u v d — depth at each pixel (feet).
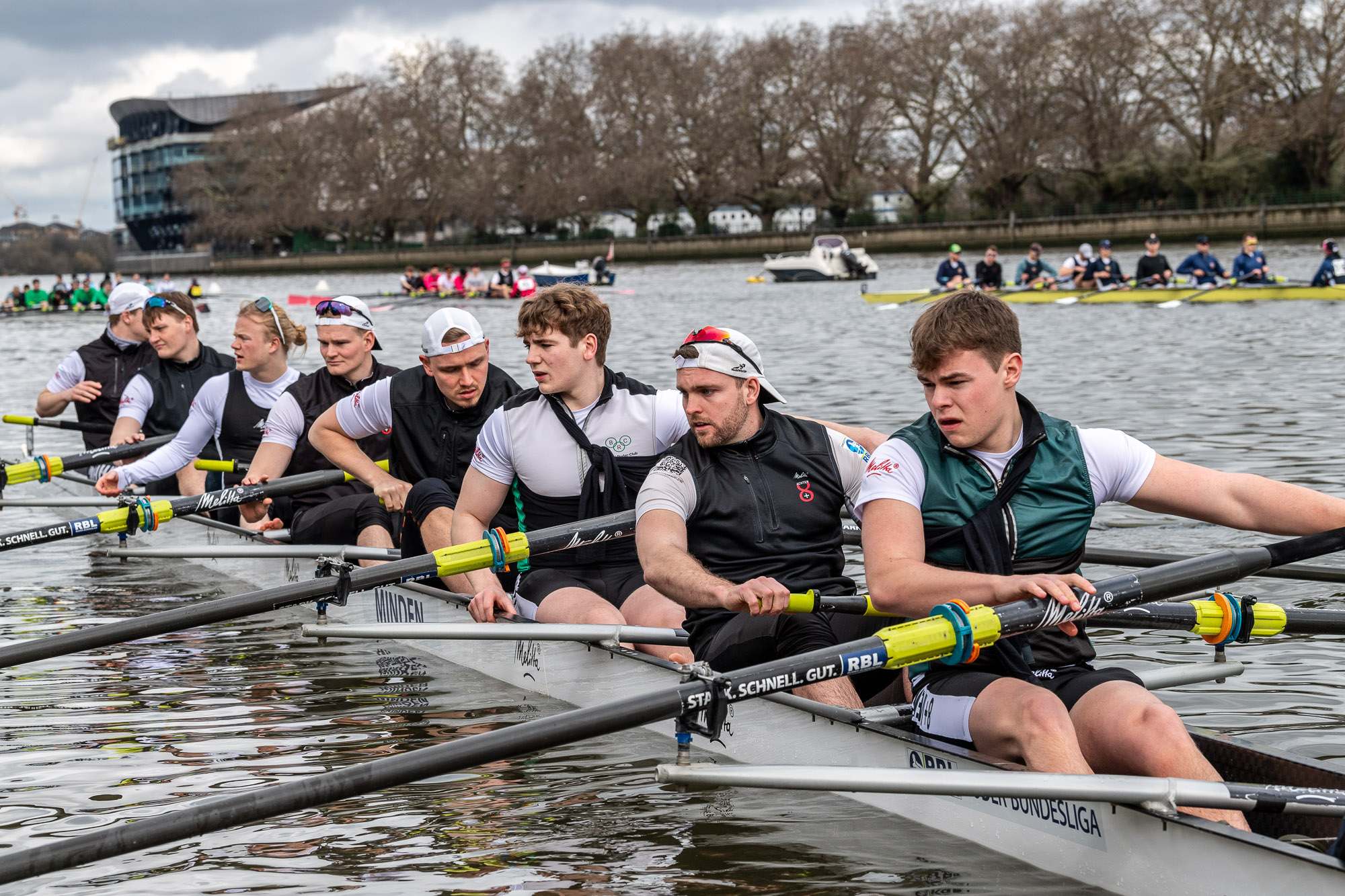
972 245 228.43
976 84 224.94
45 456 30.19
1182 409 44.98
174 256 384.06
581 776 15.87
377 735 17.66
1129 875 11.91
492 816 14.60
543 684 19.34
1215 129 208.64
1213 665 16.53
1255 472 33.45
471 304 157.89
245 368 27.91
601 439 19.22
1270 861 10.78
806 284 159.22
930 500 13.41
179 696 19.63
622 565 19.67
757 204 259.19
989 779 11.58
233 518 29.81
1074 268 103.76
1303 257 153.17
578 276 162.91
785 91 244.01
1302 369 54.65
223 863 13.43
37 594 27.09
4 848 13.85
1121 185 217.36
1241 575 13.09
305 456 25.71
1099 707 12.44
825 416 46.68
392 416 22.35
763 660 16.22
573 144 266.36
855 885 12.59
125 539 30.53
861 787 11.91
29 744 17.34
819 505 16.49
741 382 16.11
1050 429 13.47
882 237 238.48
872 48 230.89
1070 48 211.20
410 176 297.53
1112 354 64.03
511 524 19.88
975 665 13.35
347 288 226.99
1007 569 13.26
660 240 265.75
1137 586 12.72
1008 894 12.31
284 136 315.78
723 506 16.28
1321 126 195.52
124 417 32.07
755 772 12.12
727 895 12.45
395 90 298.76
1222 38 200.03
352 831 14.24
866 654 12.21
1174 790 11.32
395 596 22.44
